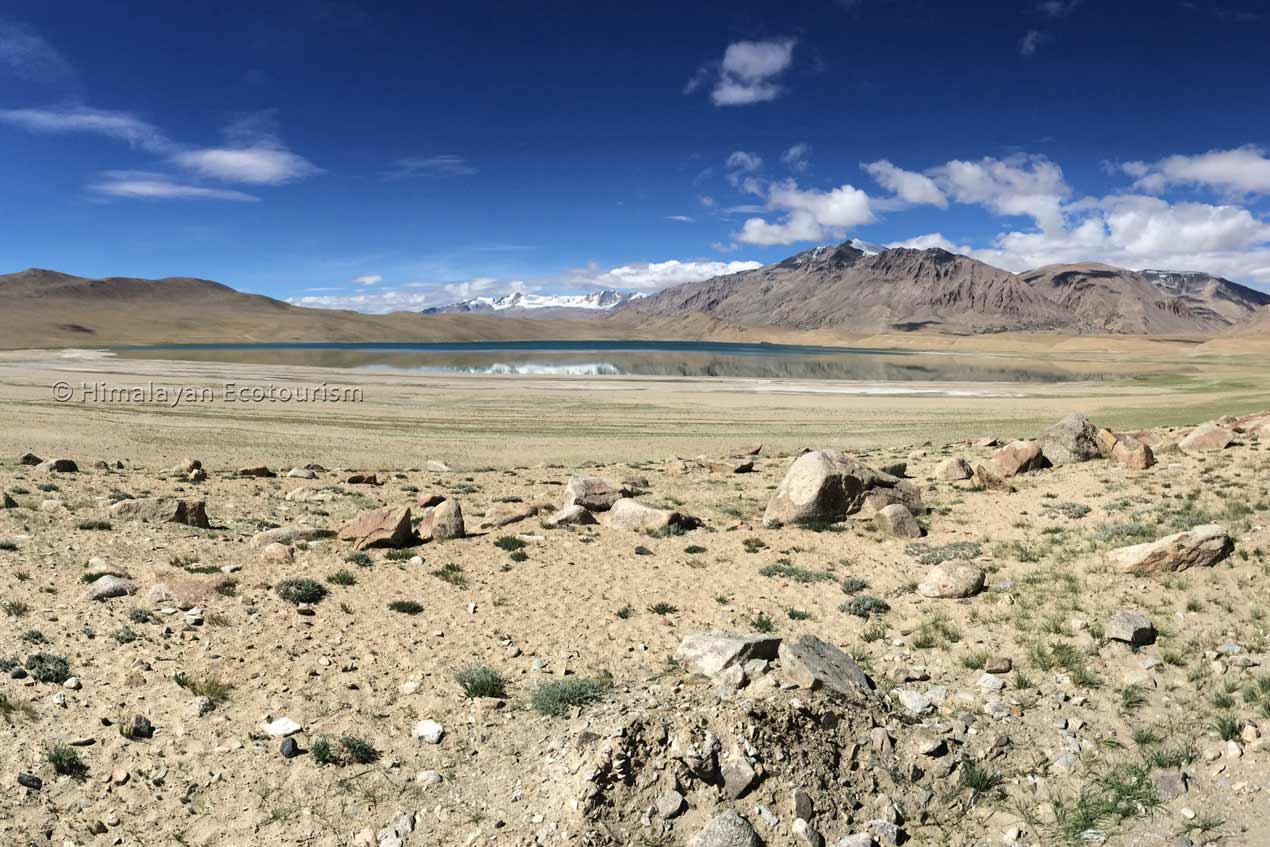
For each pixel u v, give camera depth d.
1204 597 12.27
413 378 104.56
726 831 6.93
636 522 20.41
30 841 6.91
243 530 19.45
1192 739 8.57
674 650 11.70
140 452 37.25
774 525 20.64
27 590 12.67
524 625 12.77
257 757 8.43
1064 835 7.31
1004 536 18.12
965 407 70.81
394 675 10.63
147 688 9.70
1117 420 57.66
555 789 7.62
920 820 7.67
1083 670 10.30
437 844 7.20
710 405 72.25
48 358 145.50
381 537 17.52
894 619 13.07
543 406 69.88
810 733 8.38
